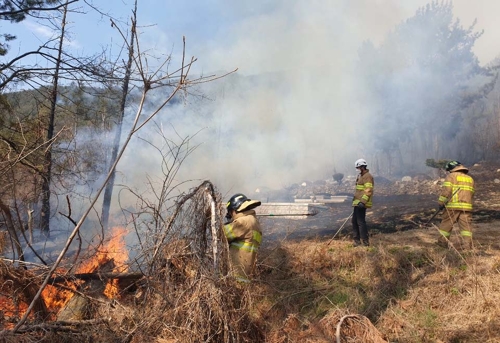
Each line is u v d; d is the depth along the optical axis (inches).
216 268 143.9
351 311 180.9
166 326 135.4
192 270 150.2
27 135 277.7
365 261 239.5
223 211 167.2
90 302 155.7
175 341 131.3
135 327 136.2
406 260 236.8
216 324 136.6
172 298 142.9
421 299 187.6
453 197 272.1
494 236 312.0
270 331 158.7
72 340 134.2
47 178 268.5
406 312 179.8
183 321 136.9
